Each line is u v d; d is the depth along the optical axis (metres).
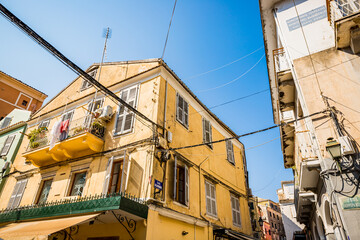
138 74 10.66
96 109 11.19
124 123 9.83
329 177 6.41
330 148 6.28
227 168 13.69
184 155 9.94
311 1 9.69
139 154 8.53
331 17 7.94
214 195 11.31
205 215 9.94
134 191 7.79
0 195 12.30
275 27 11.34
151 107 9.38
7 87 25.20
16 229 7.22
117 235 7.32
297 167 11.07
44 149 10.47
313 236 13.20
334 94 7.48
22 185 11.69
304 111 8.08
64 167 10.53
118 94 11.12
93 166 9.48
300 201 10.93
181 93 11.34
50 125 13.20
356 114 6.92
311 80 8.05
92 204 6.62
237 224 12.38
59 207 7.35
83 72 5.14
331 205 6.53
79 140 9.53
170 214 7.87
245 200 14.65
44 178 10.98
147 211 7.02
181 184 9.34
